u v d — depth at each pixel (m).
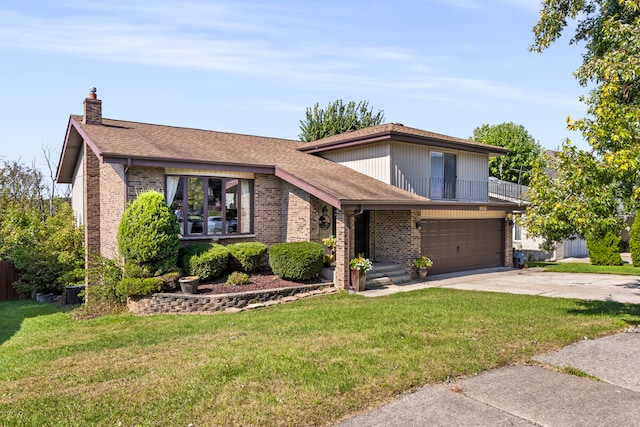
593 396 4.89
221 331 8.38
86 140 13.61
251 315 10.09
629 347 6.66
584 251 26.81
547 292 12.74
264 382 5.27
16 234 17.42
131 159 11.96
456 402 4.73
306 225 14.45
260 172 14.68
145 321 10.46
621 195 7.77
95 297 12.72
